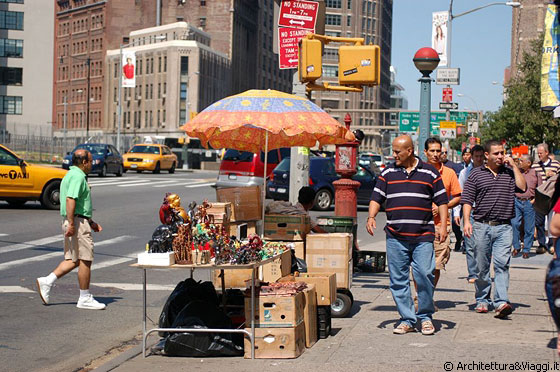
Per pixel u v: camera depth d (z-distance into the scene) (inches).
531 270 528.7
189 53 4303.6
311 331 304.3
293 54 469.1
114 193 1175.6
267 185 1098.7
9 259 553.9
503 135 1940.2
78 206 397.4
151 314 387.2
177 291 320.2
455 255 615.5
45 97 4377.5
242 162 1115.9
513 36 3656.5
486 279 364.2
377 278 481.4
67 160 1678.2
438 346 294.7
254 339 284.8
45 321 368.5
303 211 398.6
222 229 321.4
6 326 356.5
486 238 354.3
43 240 653.3
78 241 398.9
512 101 1878.7
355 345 301.4
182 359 287.6
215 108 345.7
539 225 633.6
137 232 726.5
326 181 1039.6
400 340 307.6
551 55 400.5
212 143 420.5
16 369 287.0
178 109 4315.9
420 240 313.4
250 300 288.4
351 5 6643.7
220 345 289.4
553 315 147.6
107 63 4849.9
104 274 509.4
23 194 893.8
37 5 4347.9
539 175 583.8
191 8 4842.5
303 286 303.6
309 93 460.1
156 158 1994.3
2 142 2817.4
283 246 351.3
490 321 345.1
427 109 595.5
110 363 281.7
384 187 320.8
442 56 1168.2
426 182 313.9
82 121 5147.6
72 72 5275.6
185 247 290.4
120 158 1740.9
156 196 1141.1
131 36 4795.8
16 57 4338.1
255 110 337.4
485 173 354.6
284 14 468.4
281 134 406.9
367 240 745.0
